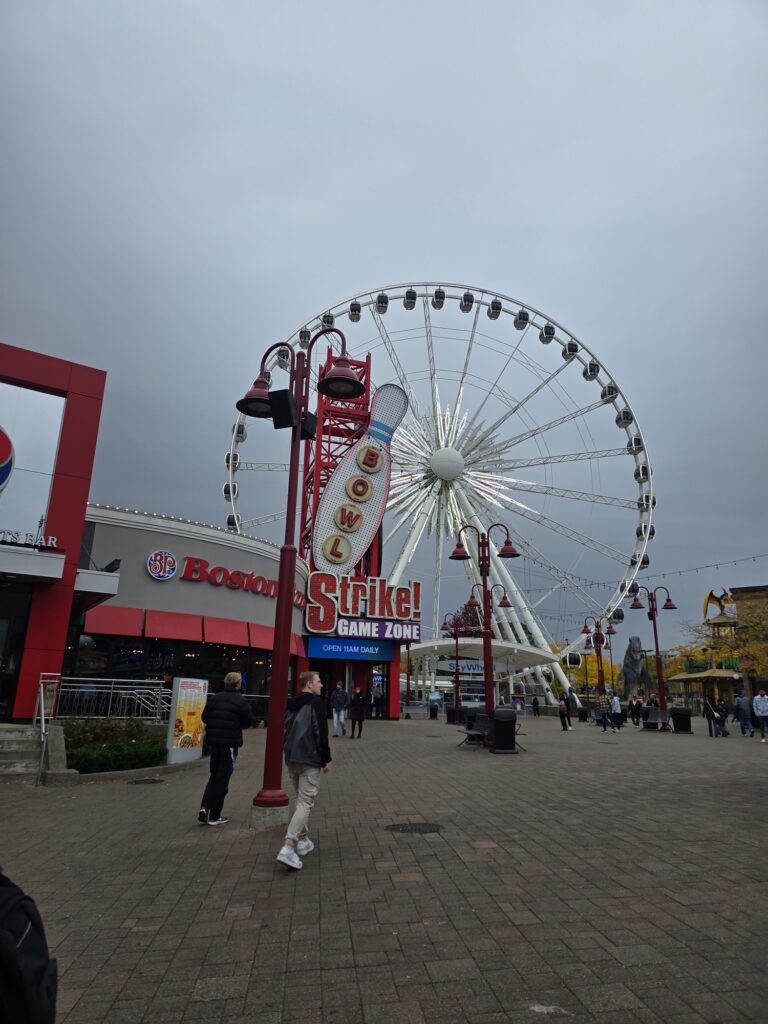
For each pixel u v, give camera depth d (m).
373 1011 3.84
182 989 4.16
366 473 42.31
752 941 4.71
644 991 4.00
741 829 8.29
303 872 6.61
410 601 39.94
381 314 51.25
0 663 17.31
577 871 6.50
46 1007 1.73
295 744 6.88
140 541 25.38
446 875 6.43
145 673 25.09
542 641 49.69
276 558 30.77
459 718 34.91
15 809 10.12
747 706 27.31
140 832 8.52
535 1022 3.68
